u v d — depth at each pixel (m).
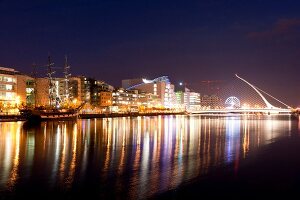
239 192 29.45
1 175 34.28
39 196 27.88
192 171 36.84
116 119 178.62
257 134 87.31
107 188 30.03
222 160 43.94
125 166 39.19
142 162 41.88
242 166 39.97
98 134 80.19
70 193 28.62
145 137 74.94
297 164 41.53
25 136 71.88
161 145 60.09
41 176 34.00
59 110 138.75
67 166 38.97
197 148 56.28
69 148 54.22
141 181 32.31
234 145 61.38
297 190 30.27
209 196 28.28
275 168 38.97
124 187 30.33
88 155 47.12
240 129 107.44
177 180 32.81
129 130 95.25
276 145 61.72
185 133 88.56
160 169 37.69
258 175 35.44
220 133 90.19
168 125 126.00
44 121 126.56
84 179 32.94
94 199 27.27
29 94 180.62
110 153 49.28
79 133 81.81
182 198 27.66
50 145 57.62
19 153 48.19
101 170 36.91
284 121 176.62
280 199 27.89
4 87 154.12
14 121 124.88
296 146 60.12
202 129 105.75
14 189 29.61
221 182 32.44
